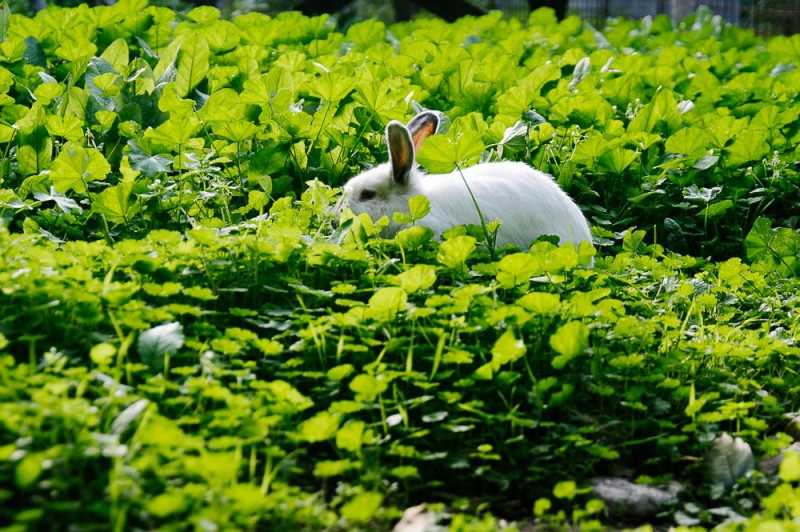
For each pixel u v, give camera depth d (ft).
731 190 49.90
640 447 28.63
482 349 29.32
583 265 35.96
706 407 30.17
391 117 47.09
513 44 69.97
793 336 34.53
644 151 49.93
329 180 45.75
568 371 30.25
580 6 132.26
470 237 31.83
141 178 40.55
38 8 101.14
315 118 45.47
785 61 79.97
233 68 53.36
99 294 28.37
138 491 21.57
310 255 32.63
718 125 50.26
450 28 78.07
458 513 25.31
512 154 47.29
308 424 24.56
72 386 25.93
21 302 28.14
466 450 27.30
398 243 33.55
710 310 36.86
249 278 32.01
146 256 30.09
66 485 21.52
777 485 26.84
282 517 23.16
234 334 28.14
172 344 27.22
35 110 41.70
